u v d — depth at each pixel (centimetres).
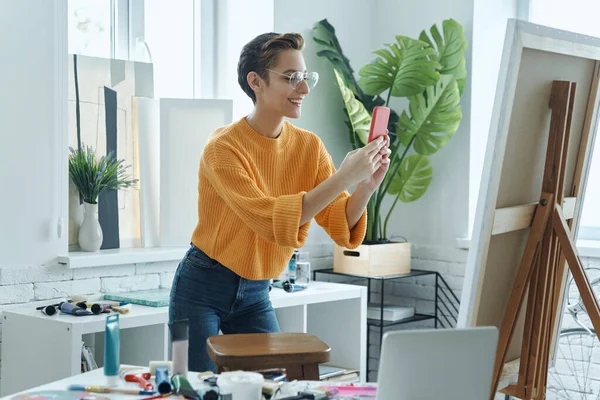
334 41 420
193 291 236
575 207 247
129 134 367
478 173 418
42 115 316
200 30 409
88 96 350
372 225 407
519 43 199
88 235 340
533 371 221
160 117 371
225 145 227
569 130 220
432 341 154
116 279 341
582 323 375
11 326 296
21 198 310
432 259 427
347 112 399
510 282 225
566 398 379
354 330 378
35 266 314
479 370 159
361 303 376
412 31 436
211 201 234
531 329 222
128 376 183
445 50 404
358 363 377
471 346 157
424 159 409
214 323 237
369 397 174
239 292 237
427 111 401
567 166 240
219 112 376
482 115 419
